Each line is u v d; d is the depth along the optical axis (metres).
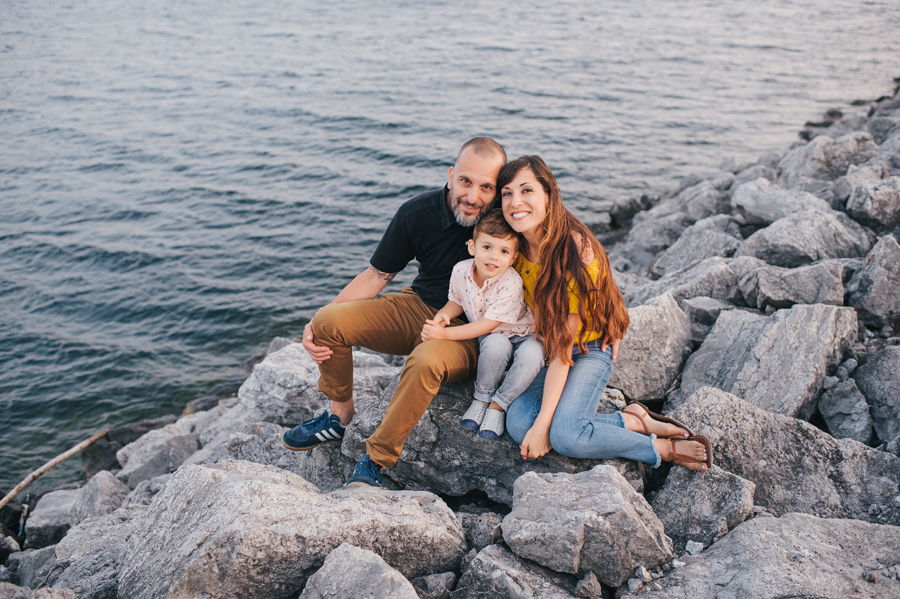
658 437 3.27
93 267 12.24
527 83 27.80
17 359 9.51
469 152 3.25
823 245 5.88
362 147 19.00
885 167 8.00
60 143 20.66
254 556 2.49
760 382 4.07
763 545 2.59
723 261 5.80
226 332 10.05
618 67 31.73
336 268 11.94
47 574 3.76
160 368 9.23
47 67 34.03
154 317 10.52
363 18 51.62
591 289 3.13
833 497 3.09
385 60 33.75
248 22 51.03
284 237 13.27
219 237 13.37
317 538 2.57
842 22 49.38
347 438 3.75
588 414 3.23
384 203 14.94
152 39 43.47
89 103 26.09
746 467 3.27
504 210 3.11
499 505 3.59
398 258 3.73
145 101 26.11
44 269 12.23
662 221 10.28
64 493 6.53
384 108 23.58
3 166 18.36
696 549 2.80
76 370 9.24
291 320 10.27
